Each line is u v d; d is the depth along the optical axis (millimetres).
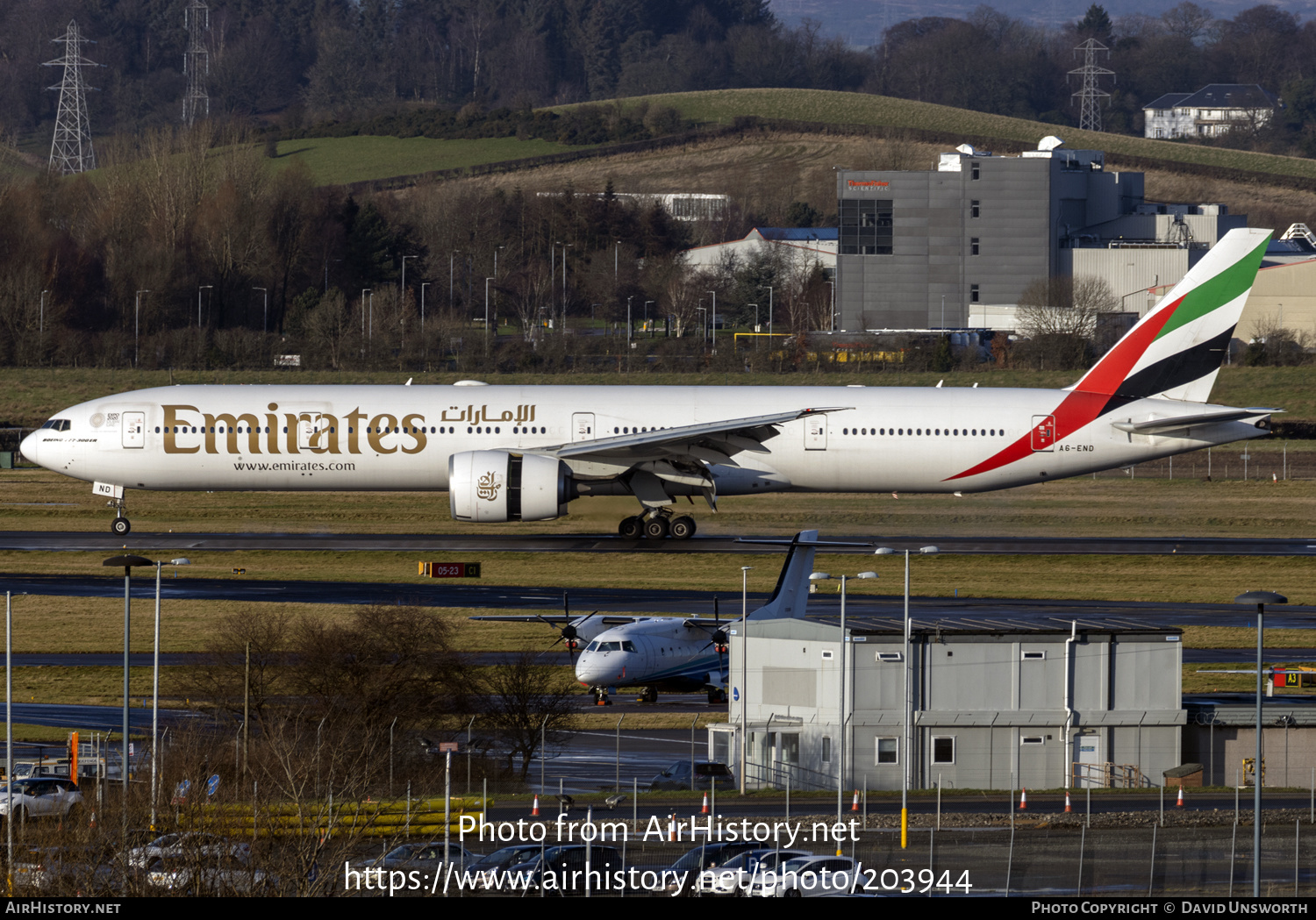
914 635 173375
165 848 119250
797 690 177375
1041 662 175875
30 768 157125
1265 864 125500
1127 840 131875
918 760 171625
